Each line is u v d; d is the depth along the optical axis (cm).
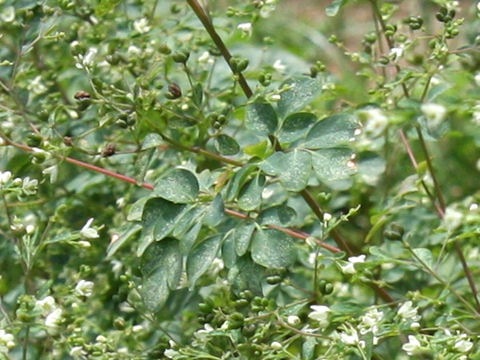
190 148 61
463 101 60
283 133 59
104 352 62
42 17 65
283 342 59
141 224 60
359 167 63
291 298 65
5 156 67
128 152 61
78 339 61
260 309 59
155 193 59
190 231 58
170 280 58
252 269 59
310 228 68
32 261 62
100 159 67
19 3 65
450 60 65
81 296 62
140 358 62
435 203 66
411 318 58
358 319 59
